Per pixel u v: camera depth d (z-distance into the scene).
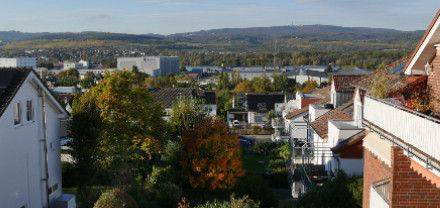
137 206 21.59
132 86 36.59
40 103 24.34
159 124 36.62
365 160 17.19
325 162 31.12
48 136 25.88
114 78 34.97
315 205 23.09
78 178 27.61
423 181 12.78
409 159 12.73
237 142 32.97
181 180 32.72
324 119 35.25
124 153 33.59
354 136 26.12
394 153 12.80
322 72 136.75
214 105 73.00
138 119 35.44
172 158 34.03
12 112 21.14
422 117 10.69
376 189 15.02
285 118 58.22
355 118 28.17
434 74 15.31
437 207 12.84
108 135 33.47
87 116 27.64
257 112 82.88
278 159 43.84
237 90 115.50
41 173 24.58
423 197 12.87
